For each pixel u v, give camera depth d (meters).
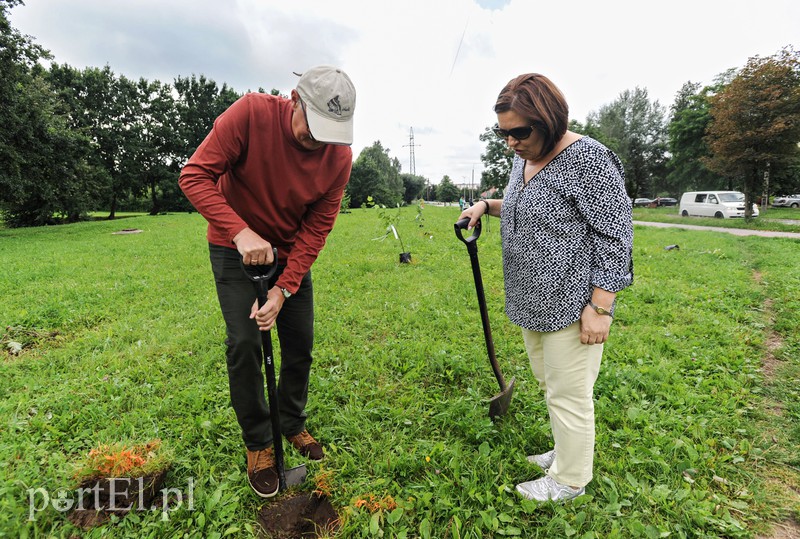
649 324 3.82
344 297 4.78
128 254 8.14
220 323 3.80
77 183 18.48
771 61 14.77
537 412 2.36
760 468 1.95
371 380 2.78
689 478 1.84
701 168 27.89
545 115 1.41
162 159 32.56
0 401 2.45
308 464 1.95
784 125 14.40
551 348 1.63
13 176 14.62
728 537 1.60
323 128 1.45
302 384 2.03
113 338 3.53
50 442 2.05
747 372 2.85
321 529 1.65
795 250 7.83
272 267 1.57
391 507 1.71
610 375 2.67
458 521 1.60
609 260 1.46
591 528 1.61
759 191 22.55
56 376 2.79
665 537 1.56
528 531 1.62
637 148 35.91
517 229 1.67
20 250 9.33
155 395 2.59
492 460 1.97
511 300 1.78
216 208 1.53
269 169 1.63
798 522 1.66
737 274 5.76
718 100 16.16
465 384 2.74
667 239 9.91
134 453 1.83
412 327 3.78
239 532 1.61
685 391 2.56
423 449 2.05
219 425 2.22
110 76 29.08
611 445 2.06
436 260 6.84
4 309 4.24
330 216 1.85
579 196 1.48
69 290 5.01
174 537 1.56
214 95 35.97
